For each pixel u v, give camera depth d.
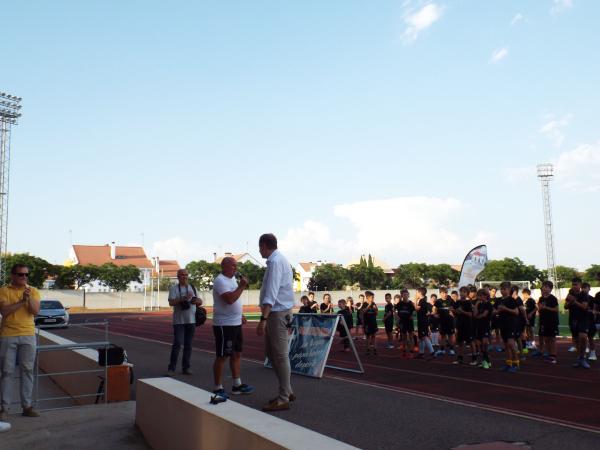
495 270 80.06
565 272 88.00
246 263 83.44
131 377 9.56
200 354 14.34
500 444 5.26
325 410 6.71
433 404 7.21
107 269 74.00
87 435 6.51
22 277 7.25
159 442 5.86
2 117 40.03
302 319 10.93
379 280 88.50
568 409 7.05
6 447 6.04
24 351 7.30
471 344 12.37
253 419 4.42
